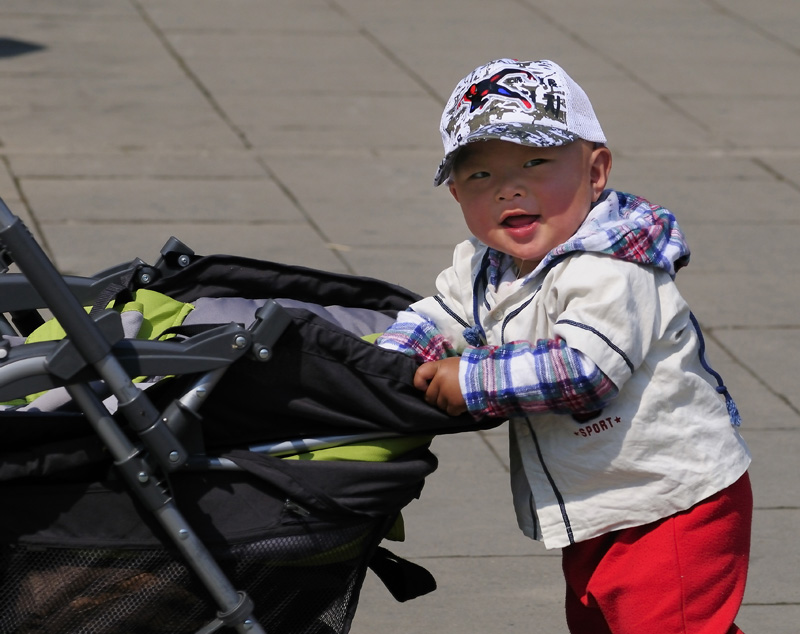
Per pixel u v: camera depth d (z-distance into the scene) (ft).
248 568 16.65
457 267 20.01
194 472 16.29
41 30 73.15
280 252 43.75
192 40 72.54
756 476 31.09
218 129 57.41
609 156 18.72
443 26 78.28
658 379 18.26
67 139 54.70
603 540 19.02
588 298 17.46
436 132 58.80
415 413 17.10
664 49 75.41
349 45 73.05
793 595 26.32
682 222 49.44
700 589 18.58
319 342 16.37
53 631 16.52
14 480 16.07
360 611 25.66
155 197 48.62
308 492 16.31
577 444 18.42
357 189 51.08
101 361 15.30
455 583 26.68
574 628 20.99
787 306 41.81
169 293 21.66
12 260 16.49
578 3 86.02
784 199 52.75
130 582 16.35
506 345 17.53
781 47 77.25
